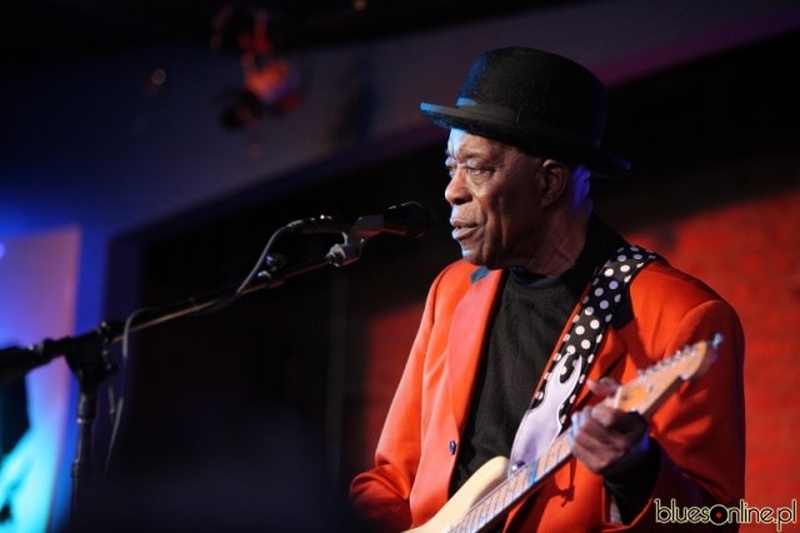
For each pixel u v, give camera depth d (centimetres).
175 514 665
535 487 219
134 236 696
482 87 246
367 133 570
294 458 693
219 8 551
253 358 728
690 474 220
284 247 682
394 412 278
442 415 257
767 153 512
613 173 253
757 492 500
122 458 690
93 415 246
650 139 541
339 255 246
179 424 713
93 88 722
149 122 686
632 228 550
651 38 464
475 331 258
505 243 246
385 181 616
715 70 498
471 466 249
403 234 254
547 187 246
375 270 682
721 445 224
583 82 248
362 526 267
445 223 641
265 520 662
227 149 641
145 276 722
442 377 265
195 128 660
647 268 245
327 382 697
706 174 530
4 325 740
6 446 710
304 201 654
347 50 585
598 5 484
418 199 612
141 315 245
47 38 693
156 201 675
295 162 603
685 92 519
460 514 235
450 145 249
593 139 250
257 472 697
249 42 566
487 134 242
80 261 711
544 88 244
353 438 679
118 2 549
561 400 235
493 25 522
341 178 619
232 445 710
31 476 702
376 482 272
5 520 700
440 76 543
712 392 226
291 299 721
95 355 246
